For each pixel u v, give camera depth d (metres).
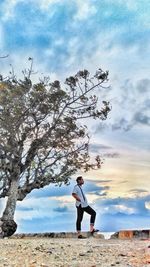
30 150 26.03
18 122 25.17
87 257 11.20
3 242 15.90
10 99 25.11
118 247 13.58
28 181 26.30
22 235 22.92
